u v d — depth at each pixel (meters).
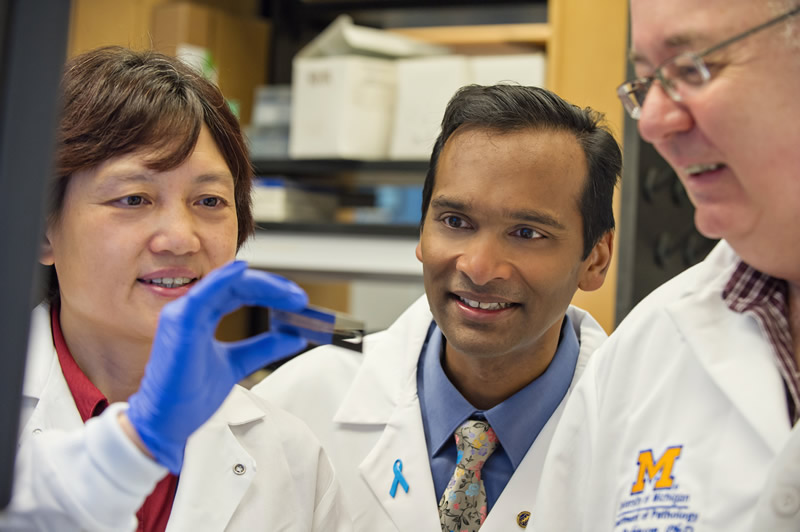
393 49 3.10
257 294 0.77
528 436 1.24
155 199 1.02
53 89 0.48
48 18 0.47
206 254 1.05
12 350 0.47
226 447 1.09
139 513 1.03
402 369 1.37
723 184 0.81
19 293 0.47
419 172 2.97
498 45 3.24
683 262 2.13
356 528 1.26
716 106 0.76
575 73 2.64
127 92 1.00
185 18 3.19
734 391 0.90
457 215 1.14
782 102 0.75
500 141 1.11
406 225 2.90
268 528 1.06
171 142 1.00
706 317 0.99
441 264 1.15
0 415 0.47
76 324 1.07
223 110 1.11
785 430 0.85
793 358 0.92
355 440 1.34
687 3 0.78
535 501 1.19
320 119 3.08
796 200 0.78
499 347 1.14
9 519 0.50
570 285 1.18
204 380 0.75
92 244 0.99
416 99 3.00
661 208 2.01
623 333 1.09
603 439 1.03
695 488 0.91
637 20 0.83
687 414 0.96
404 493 1.24
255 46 3.55
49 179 0.48
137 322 1.01
